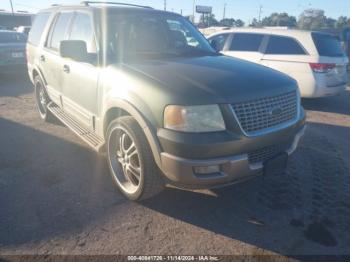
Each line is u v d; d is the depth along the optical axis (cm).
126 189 339
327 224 305
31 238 280
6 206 324
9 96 802
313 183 380
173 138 268
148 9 443
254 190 361
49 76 514
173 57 384
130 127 303
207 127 270
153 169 298
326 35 746
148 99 287
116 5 432
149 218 311
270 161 300
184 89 277
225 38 852
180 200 339
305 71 720
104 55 363
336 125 621
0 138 506
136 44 390
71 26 443
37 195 346
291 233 293
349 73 1188
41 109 605
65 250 268
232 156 275
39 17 595
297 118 330
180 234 290
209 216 315
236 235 289
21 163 420
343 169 419
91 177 385
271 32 776
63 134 524
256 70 340
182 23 460
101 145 360
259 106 287
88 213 316
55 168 407
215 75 307
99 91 356
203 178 272
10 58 973
